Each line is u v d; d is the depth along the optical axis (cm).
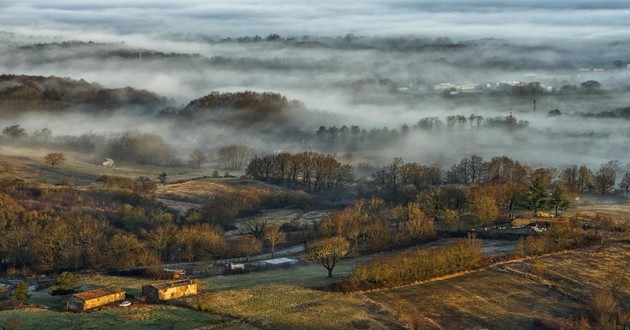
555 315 15412
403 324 14250
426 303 15512
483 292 16375
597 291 16775
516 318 15162
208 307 14812
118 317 14050
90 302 14775
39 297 16425
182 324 13750
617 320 15062
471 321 14838
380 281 16412
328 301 15238
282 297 15512
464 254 17875
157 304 15125
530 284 17038
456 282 16912
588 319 15312
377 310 14875
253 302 15175
